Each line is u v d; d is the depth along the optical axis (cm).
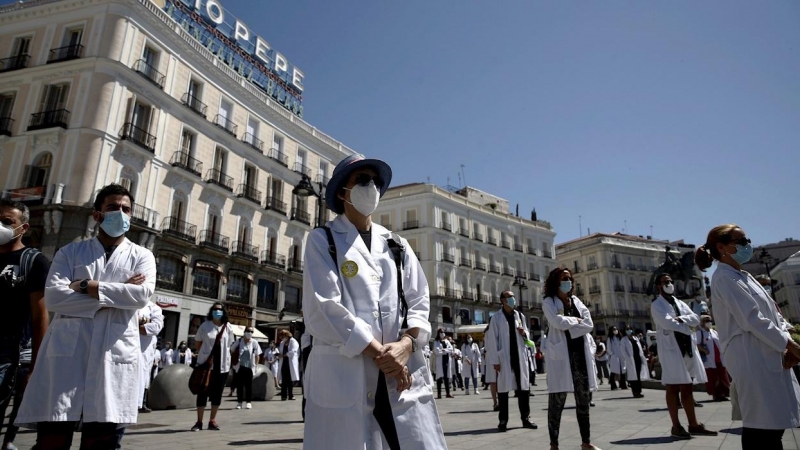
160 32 2420
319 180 3431
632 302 6147
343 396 201
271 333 2897
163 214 2356
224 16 3003
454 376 1691
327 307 209
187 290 2419
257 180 2953
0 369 320
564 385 505
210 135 2664
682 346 600
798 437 542
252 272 2839
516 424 751
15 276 335
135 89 2264
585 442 493
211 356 759
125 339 298
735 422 686
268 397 1384
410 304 242
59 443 270
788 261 6019
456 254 4653
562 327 508
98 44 2192
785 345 325
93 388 276
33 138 2108
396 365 202
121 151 2169
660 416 791
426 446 206
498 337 707
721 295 359
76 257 314
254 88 2991
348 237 240
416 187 4678
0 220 343
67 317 286
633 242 6488
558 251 6838
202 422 781
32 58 2288
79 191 2019
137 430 736
